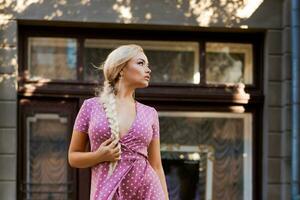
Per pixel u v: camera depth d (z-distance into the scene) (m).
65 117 9.30
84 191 9.30
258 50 9.60
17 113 9.16
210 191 9.55
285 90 9.33
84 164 4.30
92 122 4.34
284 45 9.36
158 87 9.38
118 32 9.41
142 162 4.30
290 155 9.29
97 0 9.13
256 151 9.56
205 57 9.52
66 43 9.35
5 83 8.99
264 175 9.45
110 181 4.22
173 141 9.50
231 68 9.56
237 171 9.59
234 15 9.30
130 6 9.16
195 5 9.26
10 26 9.03
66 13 9.09
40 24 9.22
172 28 9.34
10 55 9.01
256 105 9.56
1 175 8.96
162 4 9.21
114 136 4.26
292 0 9.00
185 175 9.54
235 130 9.59
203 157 9.56
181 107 9.45
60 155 9.34
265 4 9.37
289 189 9.27
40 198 9.29
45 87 9.22
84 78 9.34
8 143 8.98
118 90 4.46
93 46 9.40
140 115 4.37
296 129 8.95
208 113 9.54
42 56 9.32
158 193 4.30
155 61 9.47
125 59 4.41
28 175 9.27
